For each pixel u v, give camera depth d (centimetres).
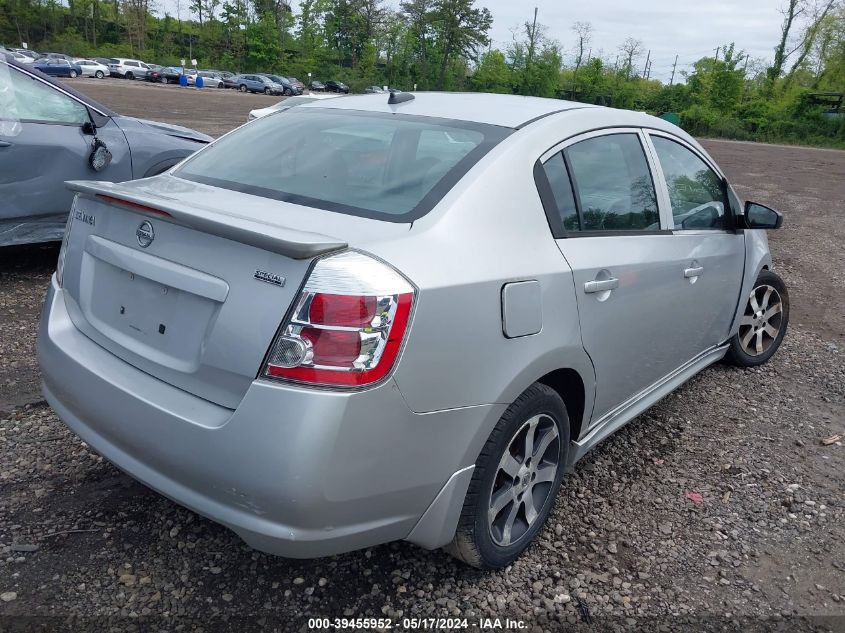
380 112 314
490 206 247
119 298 248
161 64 9225
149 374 234
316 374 196
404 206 244
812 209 1465
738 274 425
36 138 557
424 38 9875
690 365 409
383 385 202
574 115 304
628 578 273
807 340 585
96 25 9894
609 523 308
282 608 243
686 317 365
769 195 1658
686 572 279
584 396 289
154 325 234
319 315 196
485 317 227
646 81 9506
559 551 285
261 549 208
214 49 10181
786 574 282
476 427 230
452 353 217
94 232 260
